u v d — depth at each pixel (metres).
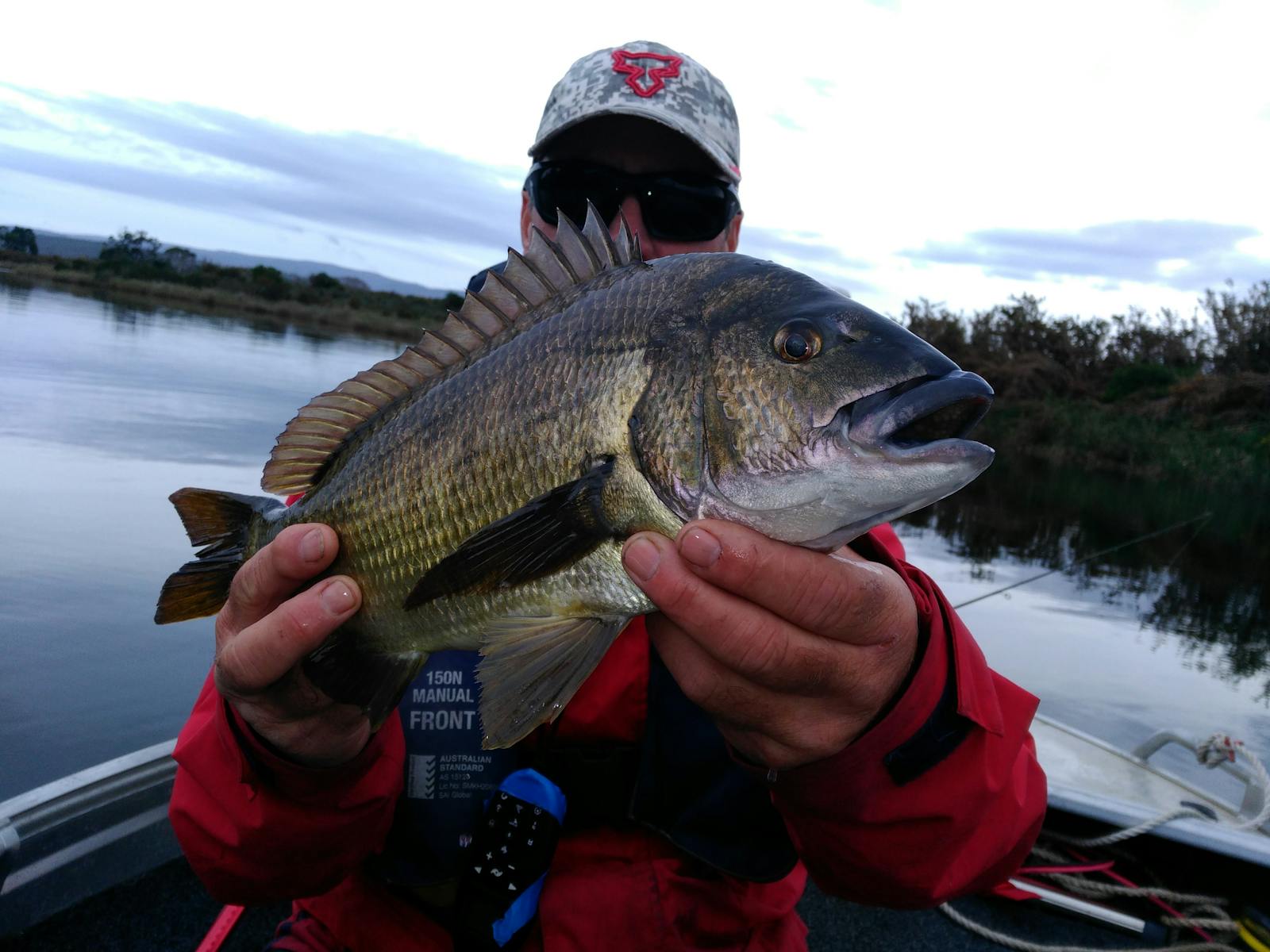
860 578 0.34
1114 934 0.69
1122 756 0.86
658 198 0.71
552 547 0.39
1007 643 1.53
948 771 0.39
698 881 0.47
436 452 0.42
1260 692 1.36
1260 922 0.67
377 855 0.49
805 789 0.39
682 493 0.38
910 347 0.37
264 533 0.49
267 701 0.39
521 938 0.46
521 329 0.43
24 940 0.56
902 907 0.43
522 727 0.40
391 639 0.44
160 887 0.63
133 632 0.98
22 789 0.67
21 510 1.34
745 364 0.38
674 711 0.48
